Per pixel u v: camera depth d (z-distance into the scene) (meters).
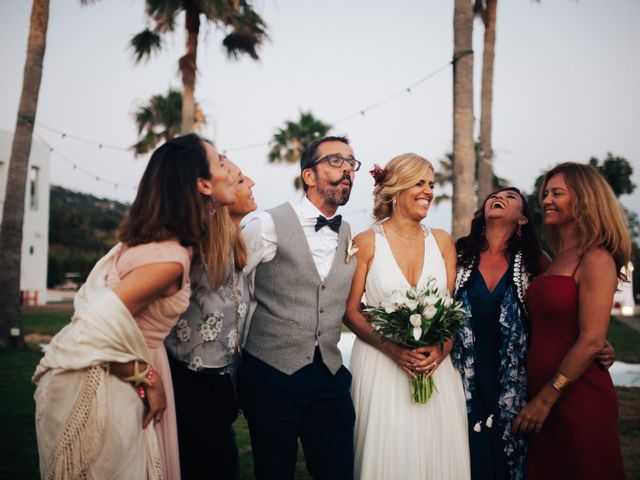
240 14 12.55
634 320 17.50
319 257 2.71
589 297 2.44
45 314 15.40
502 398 2.76
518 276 2.89
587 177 2.58
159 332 1.99
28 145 8.98
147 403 1.93
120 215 47.66
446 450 2.76
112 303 1.81
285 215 2.70
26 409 5.08
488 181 11.85
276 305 2.63
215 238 2.23
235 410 2.42
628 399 5.81
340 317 2.72
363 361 2.92
